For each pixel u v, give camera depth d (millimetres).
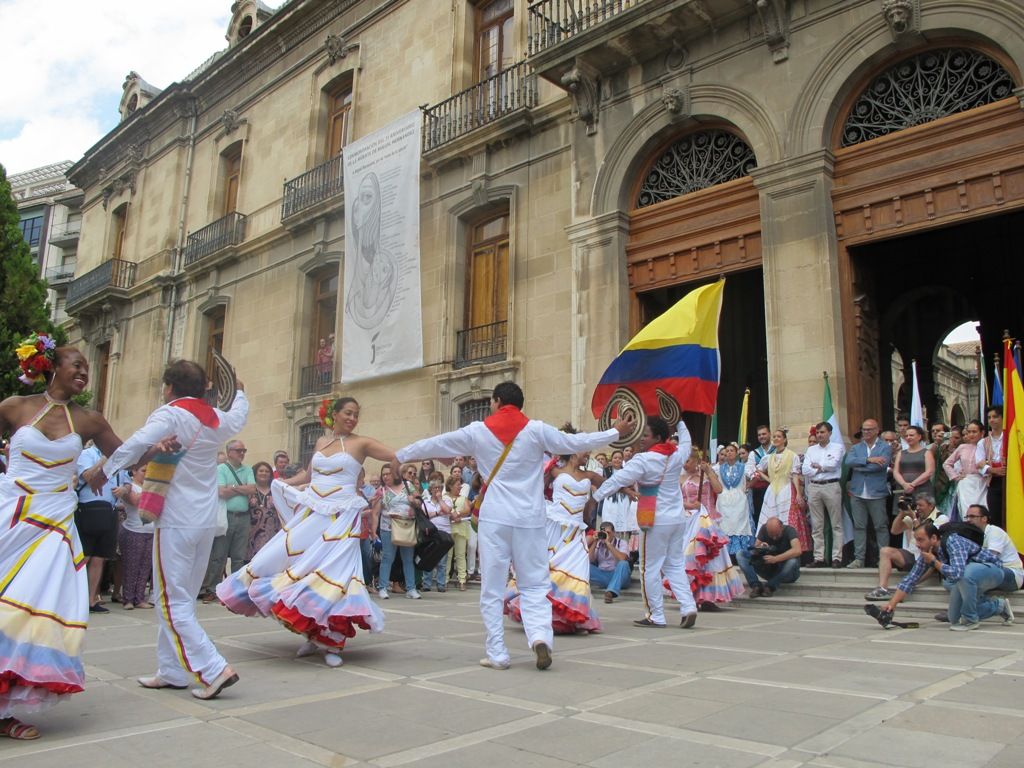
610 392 8531
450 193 15672
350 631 5012
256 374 20156
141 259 25891
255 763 2896
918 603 7445
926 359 17594
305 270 19156
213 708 3729
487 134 14742
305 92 20688
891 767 2742
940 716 3396
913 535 7719
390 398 16078
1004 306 15867
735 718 3424
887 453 8508
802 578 8688
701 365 8211
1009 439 7734
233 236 21578
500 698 3885
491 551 4797
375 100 18359
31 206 43188
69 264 41812
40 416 3625
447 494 11133
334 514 5027
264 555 5090
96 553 8312
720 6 11250
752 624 6910
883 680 4188
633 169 12664
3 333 15883
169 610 4023
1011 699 3709
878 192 10109
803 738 3100
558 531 6406
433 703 3795
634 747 3031
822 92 10500
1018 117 9133
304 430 18531
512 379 13719
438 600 9414
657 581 6770
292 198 19641
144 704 3814
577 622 6184
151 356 23750
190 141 25062
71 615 3451
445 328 15219
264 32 21656
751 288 16266
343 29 19688
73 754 3020
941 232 14219
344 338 16844
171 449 3924
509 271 14180
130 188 27438
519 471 4898
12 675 3217
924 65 10062
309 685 4246
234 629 6605
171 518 4035
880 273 15836
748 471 9742
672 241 12133
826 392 9789
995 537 6699
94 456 8273
